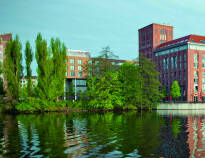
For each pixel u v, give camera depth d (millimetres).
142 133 19953
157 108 65062
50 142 16109
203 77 84688
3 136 18609
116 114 42438
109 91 53344
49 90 47188
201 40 86188
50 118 34281
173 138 17609
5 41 82125
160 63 97938
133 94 54375
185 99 82562
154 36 106625
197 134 19531
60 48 49625
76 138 17578
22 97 46812
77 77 102188
